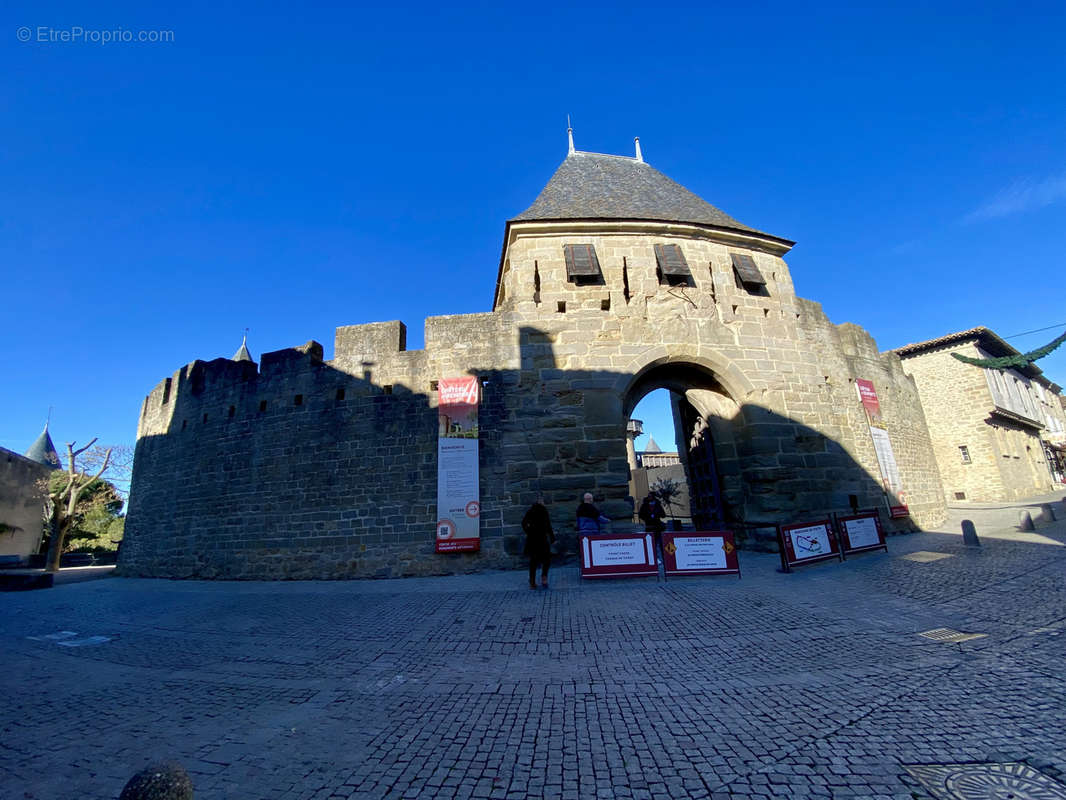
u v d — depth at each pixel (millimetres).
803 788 2887
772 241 15805
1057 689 3955
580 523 11148
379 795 3053
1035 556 9117
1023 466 30688
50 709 4734
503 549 12203
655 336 13852
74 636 7836
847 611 6801
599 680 4875
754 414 13750
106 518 37719
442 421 13148
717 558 9672
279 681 5355
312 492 13641
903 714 3752
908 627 5934
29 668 6141
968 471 27953
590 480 12562
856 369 17391
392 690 4922
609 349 13625
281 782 3236
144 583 14320
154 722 4352
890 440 17281
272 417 14844
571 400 13180
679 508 27141
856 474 14430
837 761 3154
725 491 14352
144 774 2342
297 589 11289
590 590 8945
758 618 6727
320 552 13070
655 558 9781
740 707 4078
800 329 15656
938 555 10250
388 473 13250
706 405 15000
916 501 17281
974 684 4195
